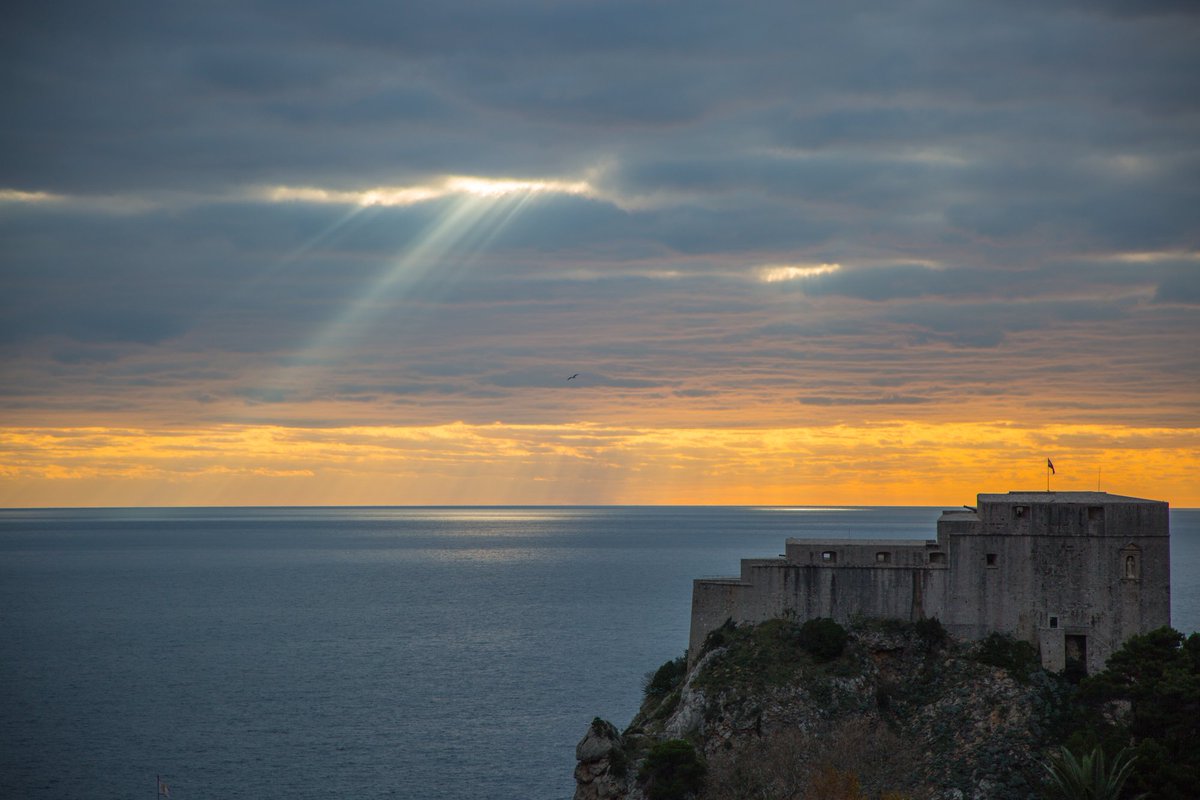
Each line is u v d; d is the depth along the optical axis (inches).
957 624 5787.4
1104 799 4532.5
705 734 5551.2
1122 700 5280.5
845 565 5920.3
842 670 5684.1
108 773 7554.1
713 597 6166.3
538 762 7623.0
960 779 5093.5
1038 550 5703.7
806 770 5221.5
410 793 7027.6
